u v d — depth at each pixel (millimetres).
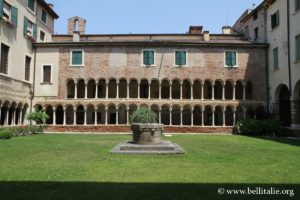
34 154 14883
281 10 33844
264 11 38531
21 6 34000
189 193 7840
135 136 17297
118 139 24641
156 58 37500
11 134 25984
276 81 35188
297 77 30078
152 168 11117
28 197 7398
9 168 11055
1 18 29047
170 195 7629
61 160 12906
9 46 31297
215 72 37500
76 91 37406
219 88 41875
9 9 31406
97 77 37281
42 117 33906
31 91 37062
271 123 32062
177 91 41812
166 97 41844
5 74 30359
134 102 36656
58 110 40688
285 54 32750
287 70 32219
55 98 37125
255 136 31406
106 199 7281
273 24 36312
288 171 10883
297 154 15750
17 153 15266
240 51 37875
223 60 37656
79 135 30234
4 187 8328
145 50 37594
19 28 33656
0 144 19984
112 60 37406
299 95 30969
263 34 38906
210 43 37500
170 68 37438
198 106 37250
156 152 15016
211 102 36906
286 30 32500
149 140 16828
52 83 37312
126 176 9734
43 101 37094
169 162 12500
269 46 37406
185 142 22594
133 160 12906
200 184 8781
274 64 35969
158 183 8828
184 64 37469
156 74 37281
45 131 36094
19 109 34500
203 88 37625
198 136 30078
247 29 45156
